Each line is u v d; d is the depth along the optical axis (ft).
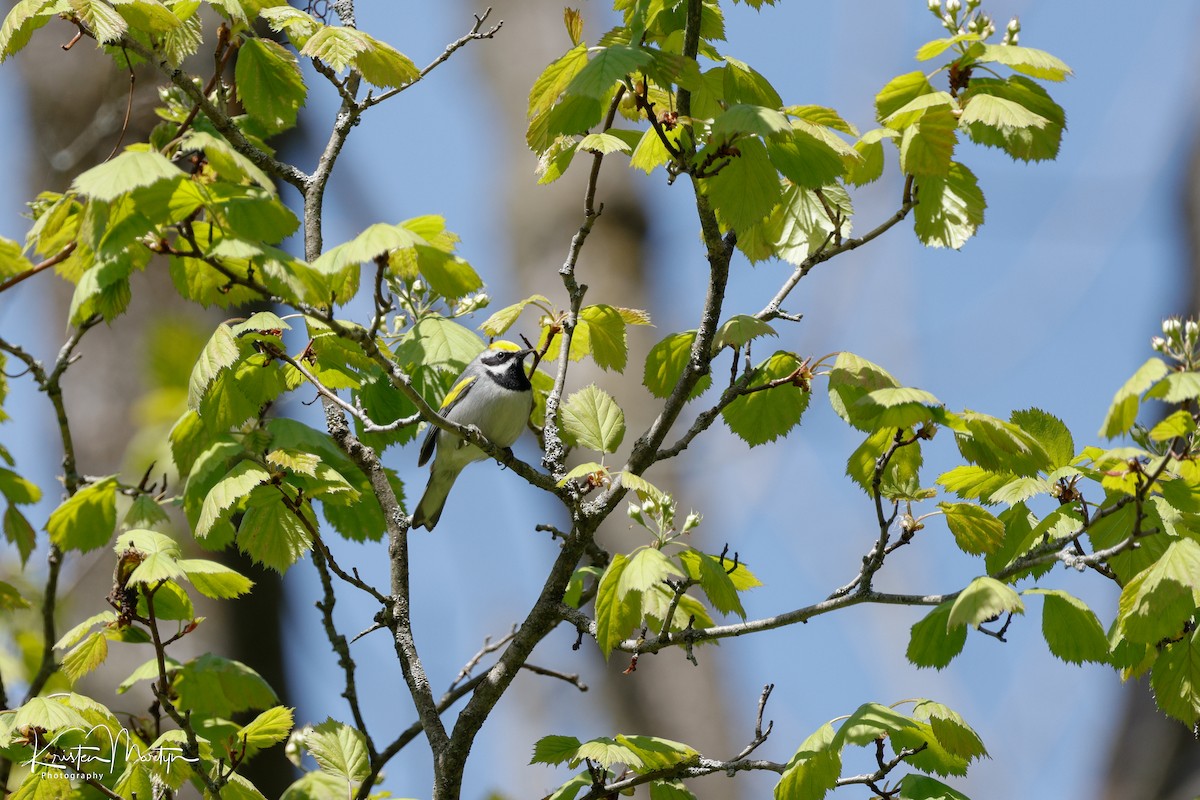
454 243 28.78
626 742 27.43
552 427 29.09
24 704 26.35
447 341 33.60
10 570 40.57
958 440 26.81
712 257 28.17
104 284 26.23
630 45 27.35
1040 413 28.96
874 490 25.68
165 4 29.50
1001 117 26.25
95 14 26.48
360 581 29.30
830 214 28.89
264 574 40.83
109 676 37.24
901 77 29.27
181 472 32.17
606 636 26.63
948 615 25.86
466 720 28.17
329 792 28.89
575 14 27.14
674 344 31.40
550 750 28.37
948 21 29.12
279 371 29.78
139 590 27.89
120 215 24.41
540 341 32.19
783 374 29.81
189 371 32.63
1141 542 25.61
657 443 28.66
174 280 28.32
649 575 24.76
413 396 26.61
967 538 27.32
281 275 23.95
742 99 29.43
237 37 32.17
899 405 24.80
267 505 30.40
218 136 27.02
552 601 28.37
